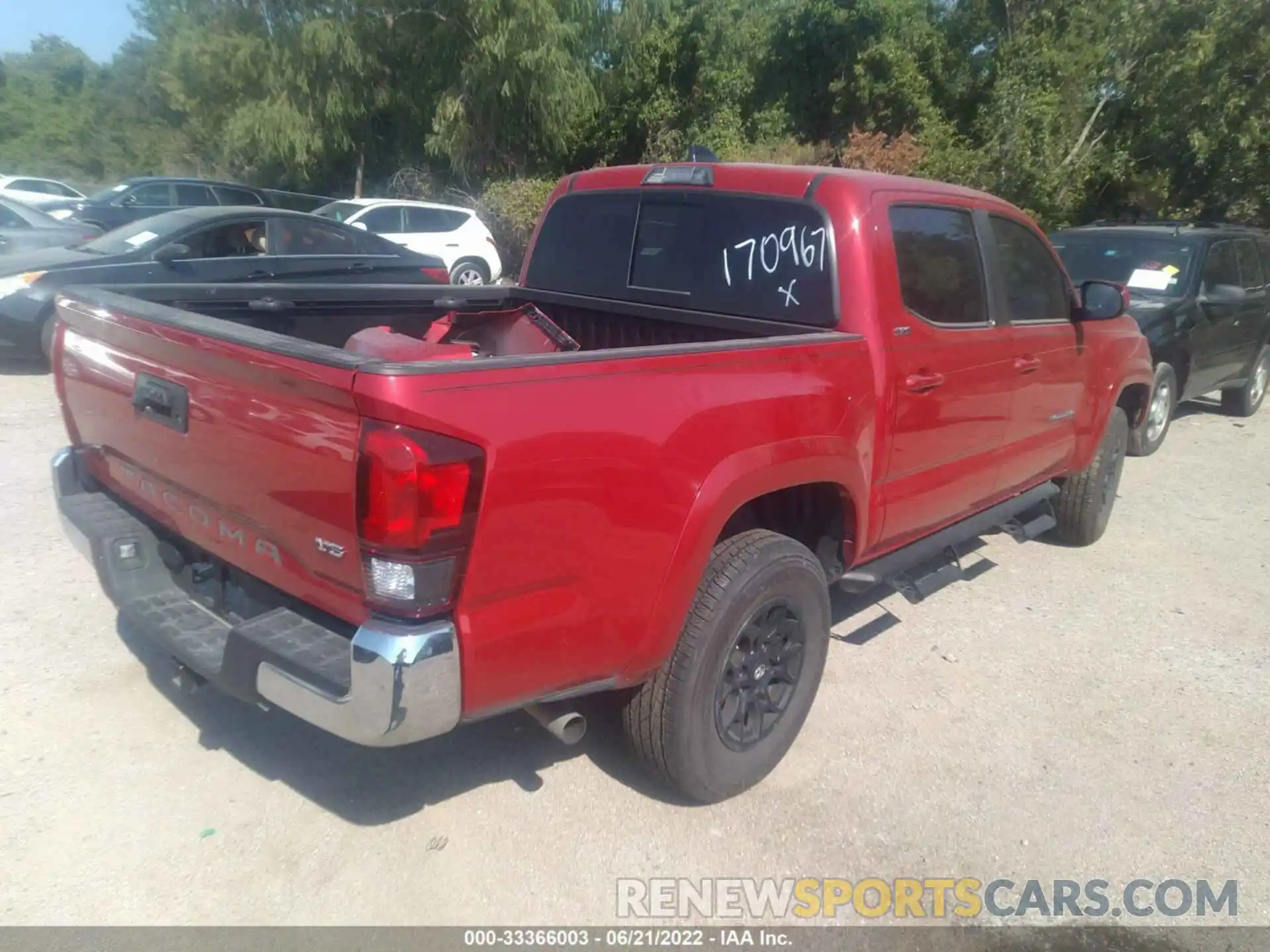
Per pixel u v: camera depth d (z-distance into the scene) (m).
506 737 3.92
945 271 4.27
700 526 3.06
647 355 2.93
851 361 3.68
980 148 20.28
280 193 20.09
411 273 10.58
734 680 3.44
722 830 3.43
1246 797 3.79
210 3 25.14
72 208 18.56
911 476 4.16
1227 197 18.59
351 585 2.61
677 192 4.39
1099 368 5.65
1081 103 19.38
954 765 3.89
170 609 3.36
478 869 3.17
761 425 3.27
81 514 3.54
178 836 3.23
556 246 4.95
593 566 2.83
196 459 3.01
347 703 2.54
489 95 23.30
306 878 3.08
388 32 23.97
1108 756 4.02
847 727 4.13
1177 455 8.90
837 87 23.09
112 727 3.78
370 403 2.40
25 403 8.41
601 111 25.67
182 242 9.23
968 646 4.95
